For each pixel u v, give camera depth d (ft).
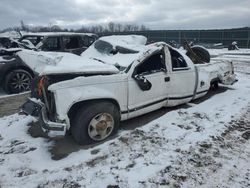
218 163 11.03
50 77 12.30
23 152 12.08
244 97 21.22
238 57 55.62
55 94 11.52
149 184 9.68
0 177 10.12
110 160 11.32
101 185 9.65
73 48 29.55
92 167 10.81
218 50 80.43
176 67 17.19
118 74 13.56
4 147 12.55
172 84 16.61
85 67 12.78
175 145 12.57
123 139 13.26
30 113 12.96
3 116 17.02
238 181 9.88
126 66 14.39
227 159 11.36
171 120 15.74
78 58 14.90
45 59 14.01
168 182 9.80
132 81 14.06
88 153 11.97
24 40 29.58
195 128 14.57
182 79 17.26
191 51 23.41
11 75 22.93
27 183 9.76
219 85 25.93
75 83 11.96
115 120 13.57
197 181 9.86
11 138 13.51
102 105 12.71
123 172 10.41
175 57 17.31
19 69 23.29
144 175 10.20
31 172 10.48
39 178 10.05
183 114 16.78
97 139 13.01
